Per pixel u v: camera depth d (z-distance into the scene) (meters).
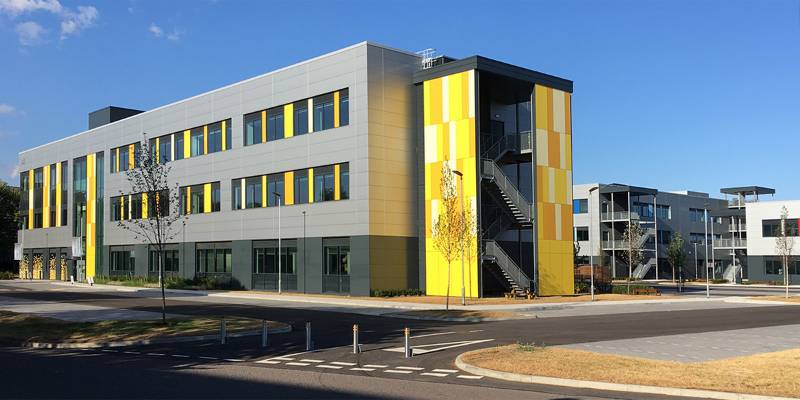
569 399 11.65
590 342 20.05
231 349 19.55
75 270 74.81
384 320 29.59
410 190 46.34
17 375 14.59
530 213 44.88
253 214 52.62
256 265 52.38
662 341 20.22
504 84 46.34
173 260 60.62
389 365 15.95
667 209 96.25
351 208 44.97
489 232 45.78
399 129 45.97
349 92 45.44
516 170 50.53
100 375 14.55
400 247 45.41
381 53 45.31
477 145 43.09
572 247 47.09
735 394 11.55
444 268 44.50
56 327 24.75
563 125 47.72
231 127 54.88
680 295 52.88
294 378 14.03
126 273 66.38
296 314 32.59
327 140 46.84
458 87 44.12
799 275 77.19
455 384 13.24
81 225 73.75
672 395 12.02
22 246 86.06
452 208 37.66
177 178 60.12
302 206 48.56
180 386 13.00
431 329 25.22
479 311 32.75
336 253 46.25
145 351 19.42
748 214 81.88
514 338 21.59
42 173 82.75
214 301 42.12
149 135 63.41
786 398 11.20
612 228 87.69
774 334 22.47
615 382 12.66
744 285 76.75
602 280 56.78
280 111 50.72
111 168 68.81
